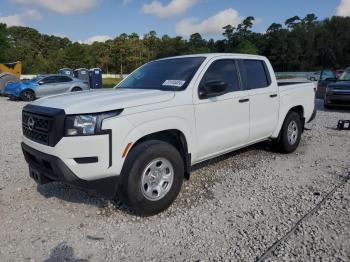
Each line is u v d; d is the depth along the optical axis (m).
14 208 3.95
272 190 4.39
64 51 83.75
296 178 4.84
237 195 4.25
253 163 5.59
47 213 3.82
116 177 3.41
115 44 74.06
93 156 3.29
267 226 3.44
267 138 5.70
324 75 24.88
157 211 3.72
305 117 6.56
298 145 6.69
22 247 3.14
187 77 4.30
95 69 26.58
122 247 3.13
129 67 75.62
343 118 10.36
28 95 18.09
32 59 79.94
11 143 7.33
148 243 3.19
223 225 3.49
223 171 5.18
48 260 2.94
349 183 4.57
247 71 5.16
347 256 2.89
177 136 4.05
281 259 2.87
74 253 3.04
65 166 3.31
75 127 3.27
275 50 92.94
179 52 86.44
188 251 3.04
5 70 27.25
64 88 19.05
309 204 3.93
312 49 93.12
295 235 3.24
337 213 3.67
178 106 3.91
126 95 3.80
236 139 4.84
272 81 5.61
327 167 5.33
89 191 3.55
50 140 3.38
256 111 5.16
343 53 93.19
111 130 3.30
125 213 3.80
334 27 97.81
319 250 2.98
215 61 4.63
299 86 6.38
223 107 4.53
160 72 4.70
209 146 4.39
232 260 2.88
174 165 3.81
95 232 3.40
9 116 11.96
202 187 4.54
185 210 3.86
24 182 4.79
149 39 85.75
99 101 3.51
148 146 3.58
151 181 3.65
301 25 101.44
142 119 3.54
